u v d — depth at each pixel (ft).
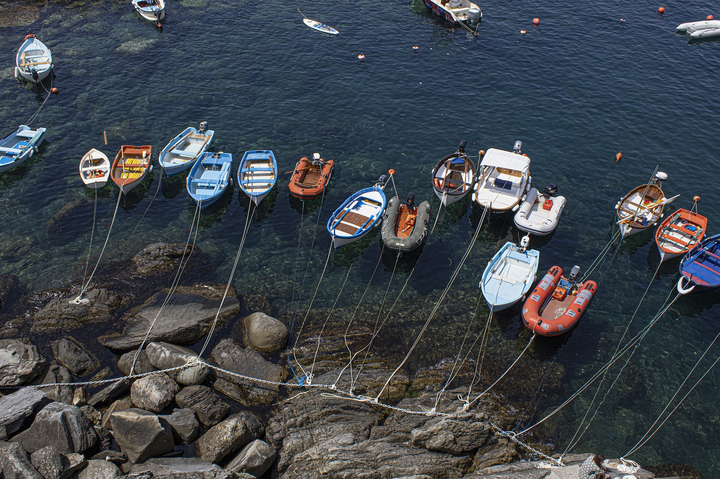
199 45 173.37
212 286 95.14
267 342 83.92
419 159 130.52
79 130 134.31
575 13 200.44
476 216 117.29
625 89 156.97
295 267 102.37
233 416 70.54
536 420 77.30
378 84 157.58
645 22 195.42
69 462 61.72
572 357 87.35
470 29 187.21
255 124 139.64
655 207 112.16
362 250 107.24
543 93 154.92
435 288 99.30
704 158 132.26
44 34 175.11
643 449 74.54
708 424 78.23
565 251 108.06
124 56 165.48
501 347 87.97
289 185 115.55
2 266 97.55
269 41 176.96
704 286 97.25
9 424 65.46
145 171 118.01
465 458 67.87
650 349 89.30
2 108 140.46
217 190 113.60
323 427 70.38
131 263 99.81
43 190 116.67
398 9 201.16
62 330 85.25
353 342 87.10
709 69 167.84
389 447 67.56
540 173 127.34
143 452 64.54
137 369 77.97
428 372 82.94
